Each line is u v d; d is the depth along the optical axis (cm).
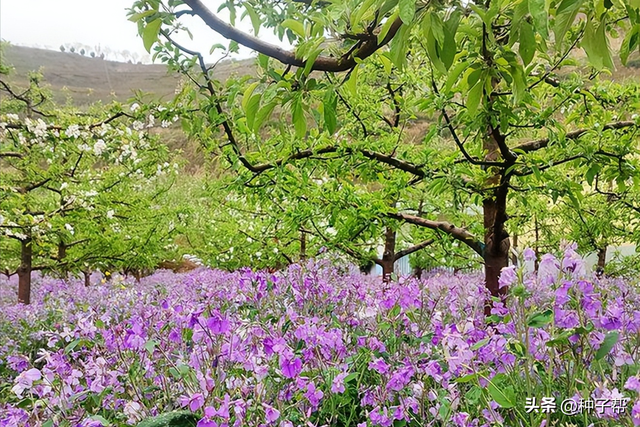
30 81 677
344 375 191
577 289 158
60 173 648
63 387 195
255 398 168
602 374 154
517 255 165
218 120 299
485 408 169
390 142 417
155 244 953
